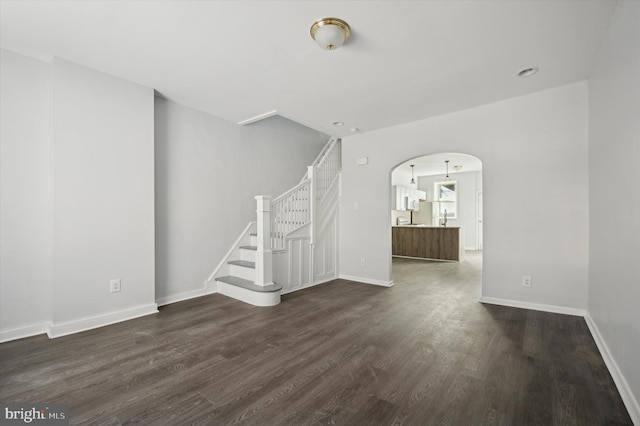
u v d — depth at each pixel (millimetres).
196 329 2592
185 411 1494
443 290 4008
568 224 2900
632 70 1555
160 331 2539
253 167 4395
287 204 4008
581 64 2486
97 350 2172
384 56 2369
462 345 2266
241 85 2926
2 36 2125
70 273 2480
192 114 3576
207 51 2316
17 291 2365
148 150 2982
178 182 3449
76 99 2512
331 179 4895
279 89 3008
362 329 2602
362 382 1764
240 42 2189
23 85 2395
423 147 3871
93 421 1414
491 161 3318
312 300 3516
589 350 2168
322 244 4512
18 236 2371
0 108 2295
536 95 3051
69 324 2465
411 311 3098
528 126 3096
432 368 1924
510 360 2023
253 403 1562
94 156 2613
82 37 2135
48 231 2502
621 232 1750
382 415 1467
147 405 1538
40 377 1801
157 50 2305
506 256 3238
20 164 2381
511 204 3199
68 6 1799
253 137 4402
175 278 3426
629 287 1587
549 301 3010
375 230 4395
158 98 3260
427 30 2027
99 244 2643
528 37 2102
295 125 5211
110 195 2709
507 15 1866
